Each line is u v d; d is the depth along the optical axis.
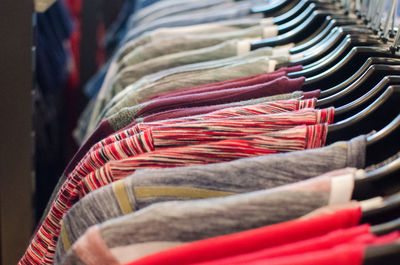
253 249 0.37
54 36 1.14
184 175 0.43
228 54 0.71
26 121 0.66
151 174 0.43
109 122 0.59
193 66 0.67
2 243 0.71
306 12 0.75
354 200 0.40
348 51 0.63
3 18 0.61
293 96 0.56
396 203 0.38
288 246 0.35
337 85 0.60
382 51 0.60
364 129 0.50
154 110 0.58
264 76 0.61
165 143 0.49
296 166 0.43
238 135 0.50
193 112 0.55
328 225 0.38
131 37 0.93
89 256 0.39
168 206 0.39
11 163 0.67
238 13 0.89
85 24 1.33
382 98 0.50
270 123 0.50
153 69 0.73
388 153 0.46
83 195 0.50
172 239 0.39
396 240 0.33
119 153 0.49
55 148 1.25
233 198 0.39
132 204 0.43
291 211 0.39
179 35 0.79
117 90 0.74
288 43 0.72
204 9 0.99
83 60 1.36
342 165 0.44
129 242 0.39
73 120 1.42
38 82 1.08
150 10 1.06
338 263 0.32
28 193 0.69
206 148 0.48
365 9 0.70
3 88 0.63
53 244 0.54
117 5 1.59
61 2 1.18
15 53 0.62
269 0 0.90
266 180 0.43
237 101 0.58
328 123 0.51
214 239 0.37
